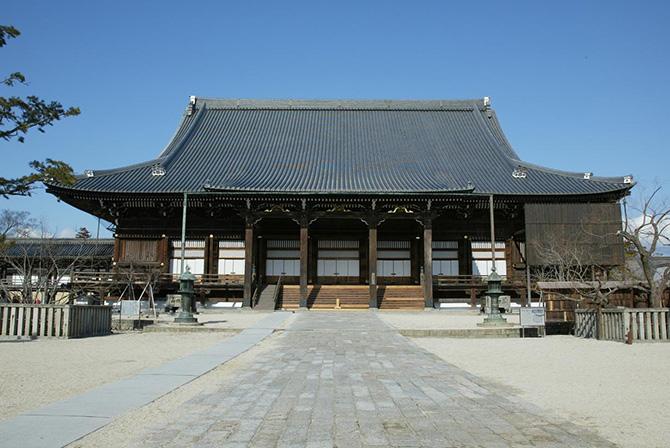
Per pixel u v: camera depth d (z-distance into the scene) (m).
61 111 21.16
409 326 30.70
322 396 11.33
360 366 15.83
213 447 7.73
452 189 44.59
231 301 48.84
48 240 52.22
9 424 8.95
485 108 65.06
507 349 21.45
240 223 50.62
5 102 19.95
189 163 53.53
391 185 46.84
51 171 20.92
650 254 27.05
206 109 65.62
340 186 46.59
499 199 47.38
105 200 47.28
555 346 22.39
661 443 8.12
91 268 51.88
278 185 46.62
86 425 8.88
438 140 59.81
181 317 28.86
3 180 20.22
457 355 19.56
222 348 19.73
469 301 49.47
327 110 66.00
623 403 11.03
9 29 19.23
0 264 49.75
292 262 53.50
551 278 44.69
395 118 64.56
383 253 53.28
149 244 49.94
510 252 50.47
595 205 46.62
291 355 18.36
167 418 9.43
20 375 14.10
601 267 45.28
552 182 50.00
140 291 47.66
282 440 8.07
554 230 46.28
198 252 50.25
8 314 24.02
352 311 43.06
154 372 14.26
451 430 8.64
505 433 8.49
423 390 12.04
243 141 59.19
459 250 51.47
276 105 66.12
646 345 22.12
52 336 23.88
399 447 7.74
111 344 21.81
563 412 10.19
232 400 10.91
